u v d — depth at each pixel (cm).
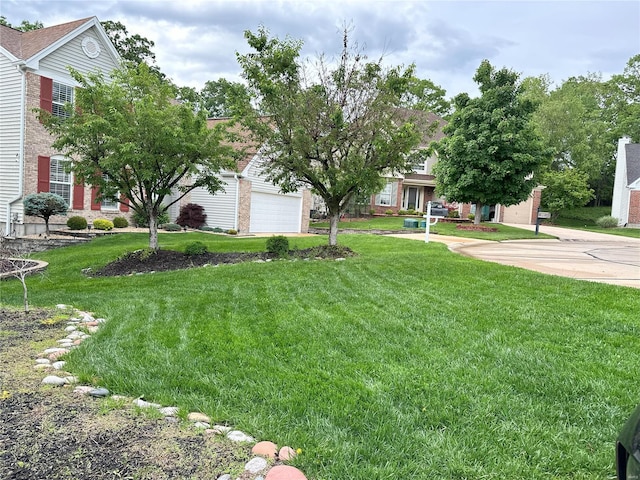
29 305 565
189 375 327
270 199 1961
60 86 1475
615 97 3738
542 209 3084
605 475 212
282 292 621
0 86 1417
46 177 1448
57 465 212
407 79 936
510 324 453
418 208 3173
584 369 337
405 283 669
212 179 1002
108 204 1678
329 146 918
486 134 1897
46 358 358
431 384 311
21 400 279
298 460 222
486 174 1955
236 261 945
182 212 1836
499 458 226
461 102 2047
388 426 254
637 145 3025
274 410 275
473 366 344
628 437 156
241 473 210
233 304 557
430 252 1051
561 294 580
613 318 464
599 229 2673
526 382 315
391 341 406
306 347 391
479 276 712
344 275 739
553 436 246
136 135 869
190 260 964
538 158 1938
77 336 422
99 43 1590
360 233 1802
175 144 886
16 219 1395
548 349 381
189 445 233
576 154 3241
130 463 216
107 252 1117
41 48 1410
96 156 899
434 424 260
